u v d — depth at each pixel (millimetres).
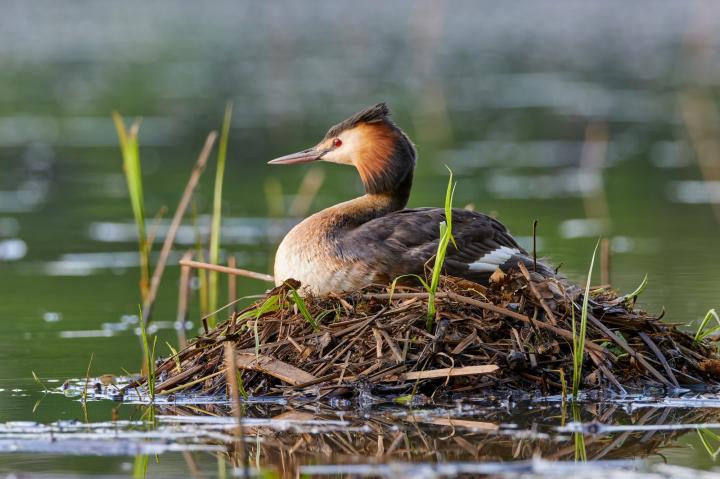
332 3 54812
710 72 37344
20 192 22188
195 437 8414
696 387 9680
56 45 43562
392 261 10273
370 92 33000
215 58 40531
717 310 12438
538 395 9375
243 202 21141
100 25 49438
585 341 9570
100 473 7621
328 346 9609
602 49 43000
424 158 25109
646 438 8297
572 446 8070
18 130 28375
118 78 35969
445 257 10398
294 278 10570
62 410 9328
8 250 17406
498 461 7715
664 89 34094
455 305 9680
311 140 26109
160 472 7637
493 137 27594
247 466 7742
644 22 49625
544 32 47562
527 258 10812
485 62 40219
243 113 29641
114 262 16719
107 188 22547
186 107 30688
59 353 11648
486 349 9461
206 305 13211
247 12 53562
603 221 18719
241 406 9305
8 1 54656
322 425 8648
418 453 7926
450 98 32812
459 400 9266
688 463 7668
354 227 10914
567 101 32094
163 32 47531
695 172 23344
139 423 8844
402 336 9523
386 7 53688
